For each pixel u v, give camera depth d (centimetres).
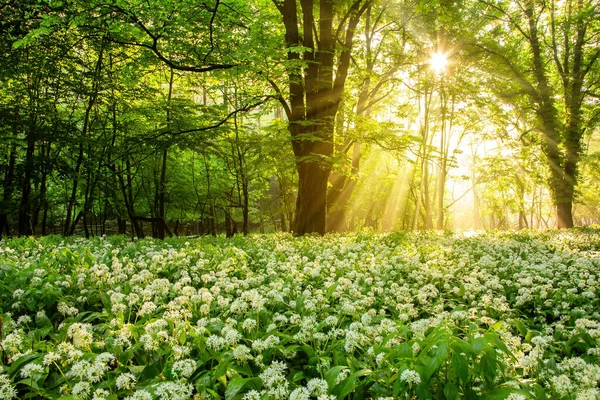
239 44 1227
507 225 5775
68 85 1492
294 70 1415
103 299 485
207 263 700
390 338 317
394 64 2352
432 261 787
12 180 1496
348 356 327
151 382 298
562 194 2881
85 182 1755
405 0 2114
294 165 1794
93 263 684
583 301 547
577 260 817
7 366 314
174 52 1286
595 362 350
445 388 259
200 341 323
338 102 1628
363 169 3722
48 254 792
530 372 323
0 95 1600
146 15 1090
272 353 336
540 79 2931
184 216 2670
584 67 3103
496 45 2812
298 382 321
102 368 283
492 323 431
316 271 624
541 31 3212
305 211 1573
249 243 1093
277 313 424
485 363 265
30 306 476
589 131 3306
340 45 1608
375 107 3020
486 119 3056
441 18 1783
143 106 1731
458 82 2608
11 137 1474
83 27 1156
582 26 2903
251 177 2027
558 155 2858
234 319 405
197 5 1138
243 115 1622
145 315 431
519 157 3122
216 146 1625
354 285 565
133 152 1483
